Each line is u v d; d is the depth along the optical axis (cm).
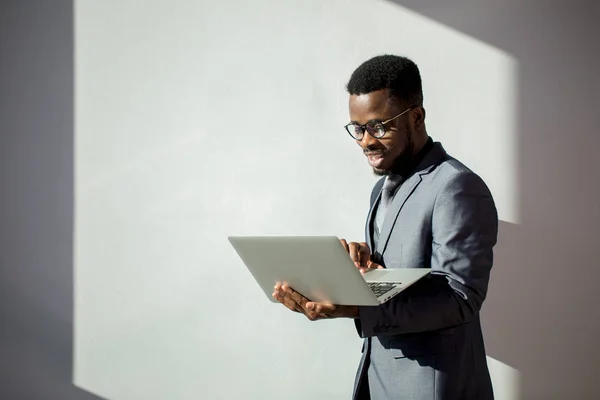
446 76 219
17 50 222
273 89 221
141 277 223
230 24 221
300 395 224
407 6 219
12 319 223
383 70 148
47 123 223
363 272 144
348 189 221
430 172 149
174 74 222
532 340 222
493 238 143
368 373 157
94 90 223
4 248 223
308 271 130
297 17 221
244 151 221
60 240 223
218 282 223
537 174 221
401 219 150
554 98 221
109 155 223
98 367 224
